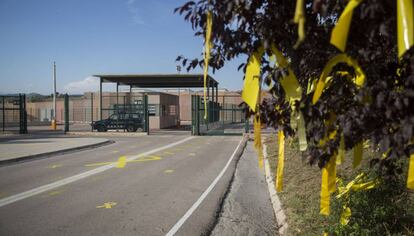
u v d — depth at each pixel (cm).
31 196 811
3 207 721
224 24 248
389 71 241
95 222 620
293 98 264
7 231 576
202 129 3189
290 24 243
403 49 188
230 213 680
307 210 587
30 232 571
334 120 257
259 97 291
